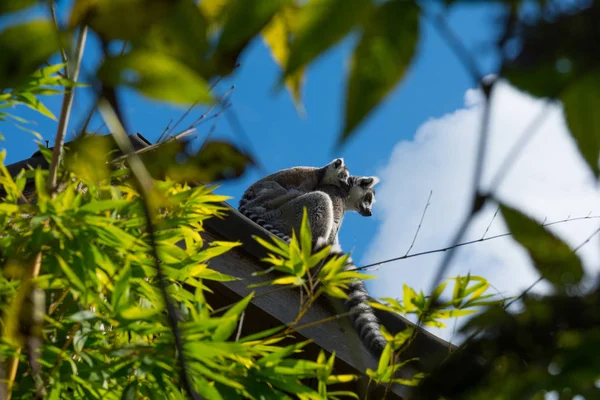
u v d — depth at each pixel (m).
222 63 1.00
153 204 1.41
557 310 1.38
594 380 1.41
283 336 3.79
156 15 0.95
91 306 3.79
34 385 3.22
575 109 0.97
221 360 3.38
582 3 0.87
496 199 1.09
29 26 0.95
